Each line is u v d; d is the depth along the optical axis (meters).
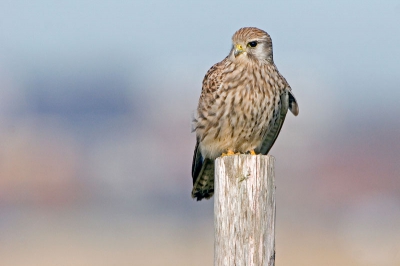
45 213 25.28
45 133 36.50
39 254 19.05
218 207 6.44
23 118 41.47
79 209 25.69
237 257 6.36
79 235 21.27
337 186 26.86
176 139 34.75
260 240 6.36
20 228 22.67
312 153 31.83
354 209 21.50
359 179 27.52
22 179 28.88
